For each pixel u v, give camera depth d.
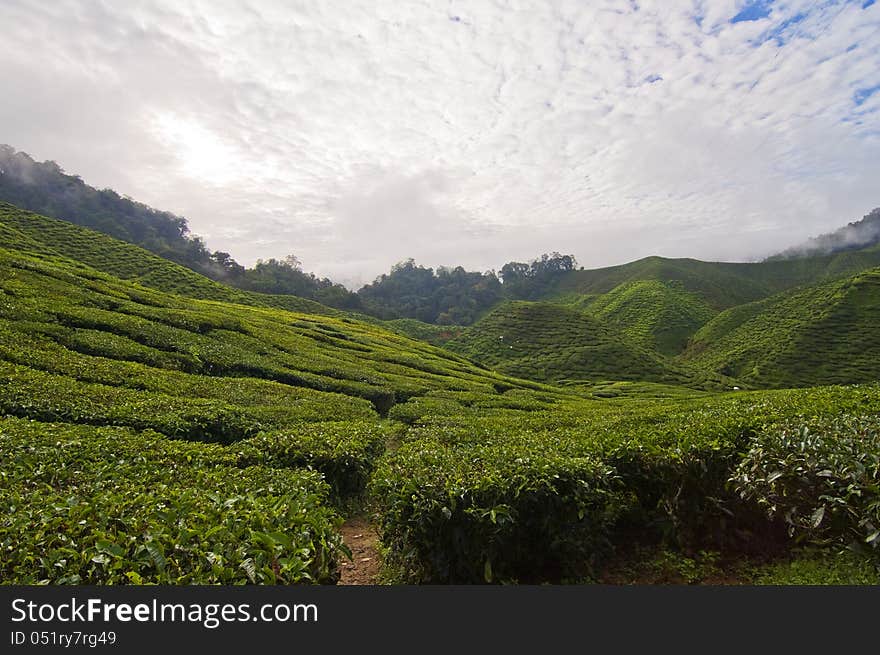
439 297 182.25
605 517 7.71
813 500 6.64
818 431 7.76
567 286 194.38
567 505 7.15
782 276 177.38
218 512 5.98
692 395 59.91
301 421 16.77
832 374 67.38
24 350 18.17
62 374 17.17
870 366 66.75
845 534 6.40
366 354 41.06
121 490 7.16
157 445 10.79
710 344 95.44
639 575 7.51
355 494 11.58
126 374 18.78
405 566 7.23
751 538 7.80
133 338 24.92
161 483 7.77
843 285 87.69
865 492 6.08
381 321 122.00
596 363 81.62
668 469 8.04
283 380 26.27
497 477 7.02
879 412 10.54
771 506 6.88
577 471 7.36
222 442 14.27
